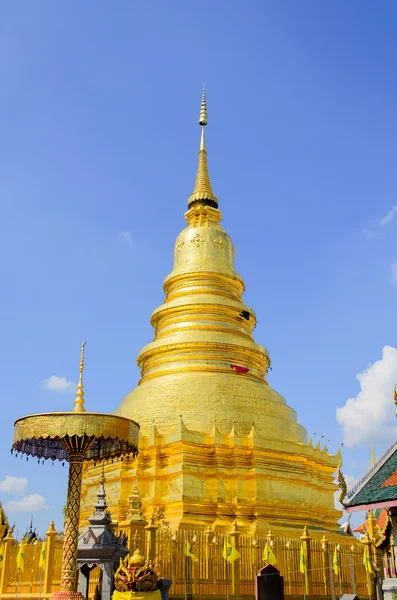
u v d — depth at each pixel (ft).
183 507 113.09
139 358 151.02
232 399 130.31
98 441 77.87
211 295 153.28
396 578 81.66
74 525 65.46
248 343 146.00
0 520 117.50
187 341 142.51
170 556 91.20
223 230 166.91
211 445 121.39
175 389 130.52
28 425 64.95
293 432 136.87
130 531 87.56
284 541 104.68
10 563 97.25
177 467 117.80
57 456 77.10
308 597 100.68
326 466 136.87
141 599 64.85
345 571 109.29
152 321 158.81
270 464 123.34
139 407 131.54
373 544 108.88
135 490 93.86
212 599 92.79
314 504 128.47
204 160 183.21
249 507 117.50
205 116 189.57
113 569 74.13
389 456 84.07
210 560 95.86
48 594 86.43
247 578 97.45
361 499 80.18
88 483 132.16
